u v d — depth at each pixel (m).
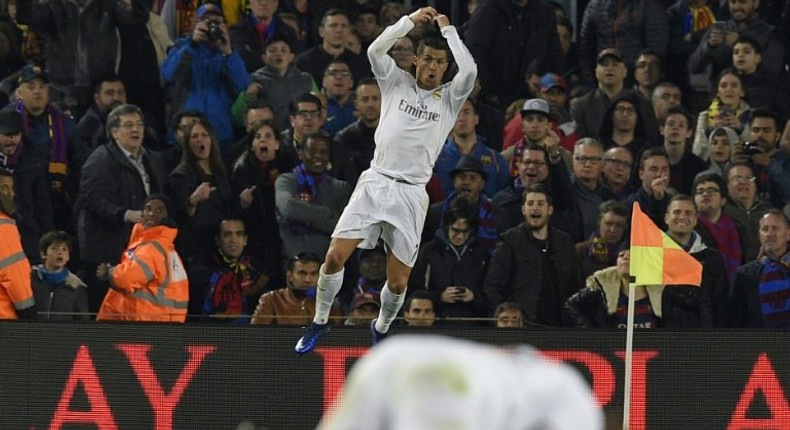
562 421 10.00
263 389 37.12
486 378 10.00
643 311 41.47
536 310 43.09
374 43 33.31
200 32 51.84
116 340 37.28
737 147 50.16
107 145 46.56
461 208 43.88
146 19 53.72
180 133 48.09
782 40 57.00
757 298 42.03
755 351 37.00
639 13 57.22
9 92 52.84
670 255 35.28
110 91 51.09
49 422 37.28
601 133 52.78
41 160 47.88
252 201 47.00
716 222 45.97
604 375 36.88
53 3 53.03
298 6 58.31
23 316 39.06
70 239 42.50
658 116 53.19
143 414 37.19
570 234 47.16
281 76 52.78
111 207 45.84
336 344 36.91
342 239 33.75
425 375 9.95
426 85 33.69
